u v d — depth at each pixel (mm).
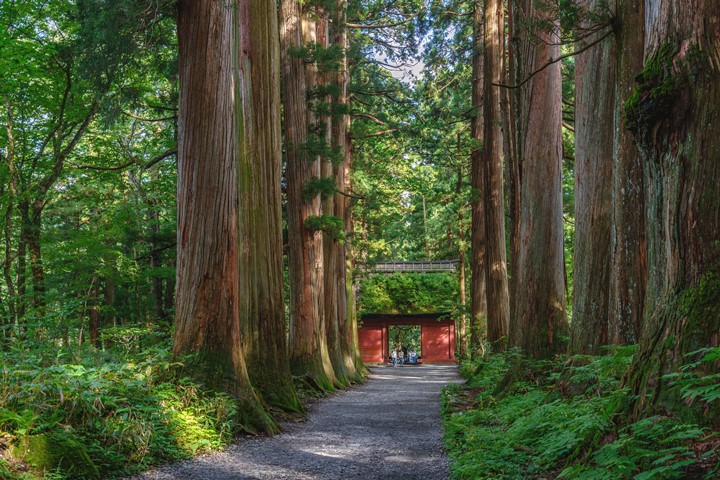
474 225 26938
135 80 16938
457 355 40031
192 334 9859
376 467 7520
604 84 9203
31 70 17250
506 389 11930
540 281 12016
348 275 29953
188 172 10070
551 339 11781
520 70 13844
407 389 21016
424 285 43906
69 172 20922
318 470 7312
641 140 4891
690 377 4273
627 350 6277
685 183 4570
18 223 18656
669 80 4605
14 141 18734
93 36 10289
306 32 21984
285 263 25672
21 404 6648
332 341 23078
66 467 5871
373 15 27391
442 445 9086
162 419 7836
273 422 10352
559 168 12227
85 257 19531
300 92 19750
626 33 7113
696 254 4508
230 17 10352
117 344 11953
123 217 21906
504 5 22422
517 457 6344
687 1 4609
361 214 32812
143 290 27750
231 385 9812
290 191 19688
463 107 28703
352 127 27875
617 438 4684
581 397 7387
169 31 12750
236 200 10305
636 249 7461
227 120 10156
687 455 3902
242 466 7371
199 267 9945
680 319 4520
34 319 9430
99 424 6887
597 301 8969
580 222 9328
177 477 6574
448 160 28984
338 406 15125
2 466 5340
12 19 17156
